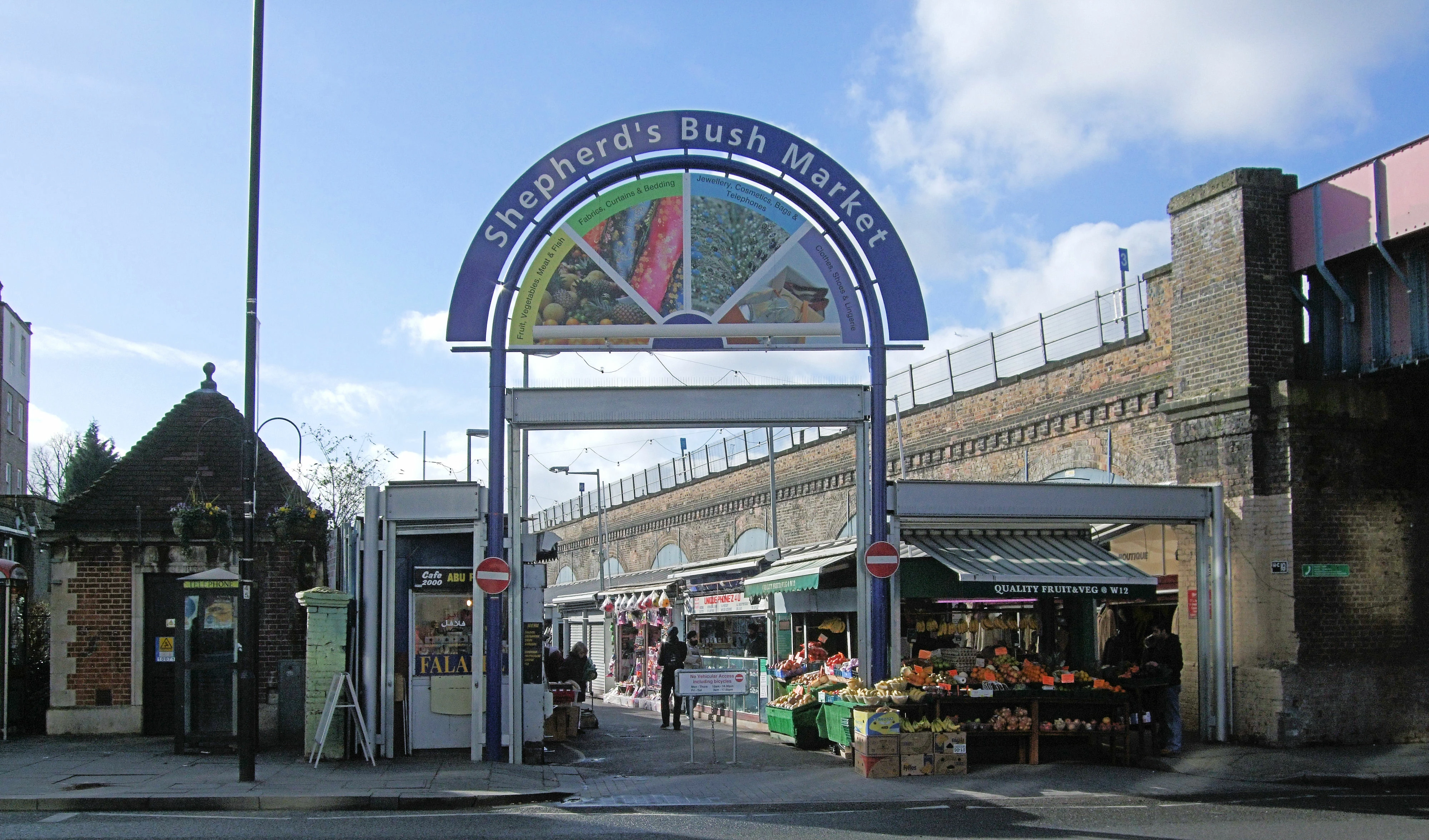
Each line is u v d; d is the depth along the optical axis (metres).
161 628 18.30
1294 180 17.78
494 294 16.30
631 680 33.12
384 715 15.73
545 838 10.22
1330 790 13.69
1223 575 17.28
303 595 15.60
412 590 16.55
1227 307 17.75
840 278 16.72
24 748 16.44
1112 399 20.73
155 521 18.23
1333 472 17.12
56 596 18.02
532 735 16.27
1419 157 15.42
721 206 16.72
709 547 41.41
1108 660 17.55
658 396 16.34
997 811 12.19
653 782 14.27
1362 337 16.73
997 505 16.67
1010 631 18.56
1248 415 17.25
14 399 53.44
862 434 16.53
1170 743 15.90
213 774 13.98
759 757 16.56
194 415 19.42
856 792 13.34
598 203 16.59
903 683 14.87
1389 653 17.08
